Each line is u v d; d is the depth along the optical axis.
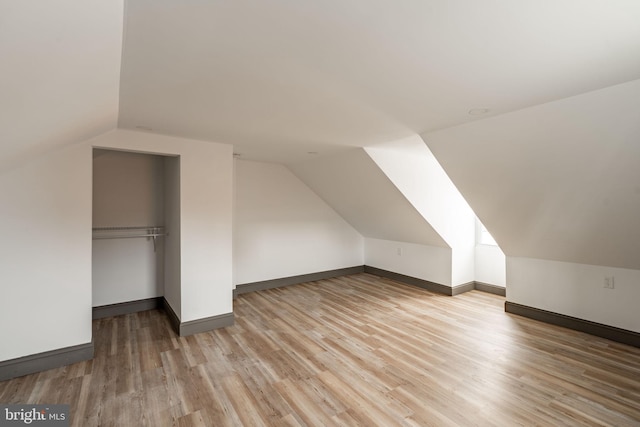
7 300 2.44
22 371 2.49
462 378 2.47
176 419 2.01
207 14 1.16
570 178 2.48
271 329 3.47
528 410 2.08
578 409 2.09
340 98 2.07
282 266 5.27
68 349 2.67
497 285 4.78
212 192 3.40
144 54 1.46
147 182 4.00
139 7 1.09
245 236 4.86
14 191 2.46
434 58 1.54
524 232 3.40
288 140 3.28
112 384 2.39
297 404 2.16
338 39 1.36
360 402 2.18
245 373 2.56
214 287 3.44
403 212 4.51
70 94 1.46
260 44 1.40
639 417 2.00
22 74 1.02
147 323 3.61
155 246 4.06
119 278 3.86
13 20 0.72
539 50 1.46
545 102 2.10
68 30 0.91
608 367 2.63
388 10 1.16
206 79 1.76
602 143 2.11
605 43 1.40
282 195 5.25
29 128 1.62
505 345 3.06
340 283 5.48
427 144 3.05
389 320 3.73
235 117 2.48
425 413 2.06
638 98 1.79
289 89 1.92
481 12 1.17
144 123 2.65
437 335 3.29
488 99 2.07
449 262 4.74
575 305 3.43
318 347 3.03
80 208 2.71
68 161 2.65
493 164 2.79
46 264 2.58
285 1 1.09
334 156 4.11
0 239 2.42
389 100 2.10
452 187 4.67
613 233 2.76
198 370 2.60
